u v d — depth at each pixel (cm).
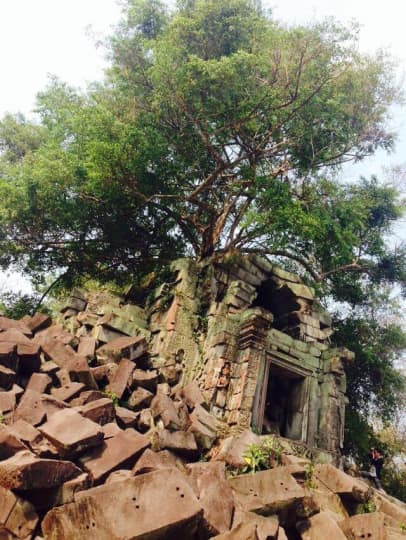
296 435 1415
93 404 931
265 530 667
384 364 2288
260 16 1889
